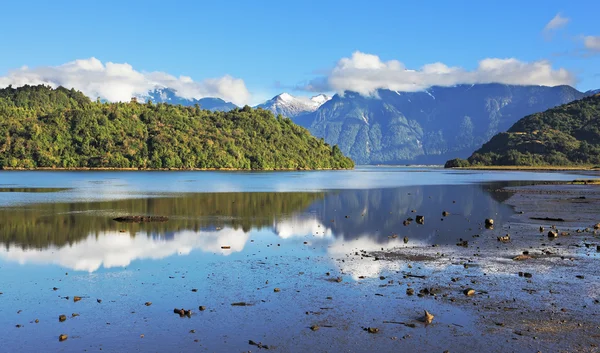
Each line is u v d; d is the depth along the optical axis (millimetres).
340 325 19781
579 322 19844
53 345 18016
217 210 61219
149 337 18703
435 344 17891
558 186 115500
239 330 19328
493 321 20000
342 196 84875
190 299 23219
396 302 22469
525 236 40062
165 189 101562
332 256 32469
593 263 29750
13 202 69688
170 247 35938
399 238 39781
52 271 28625
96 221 49844
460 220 51031
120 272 28359
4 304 22594
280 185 120312
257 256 32688
